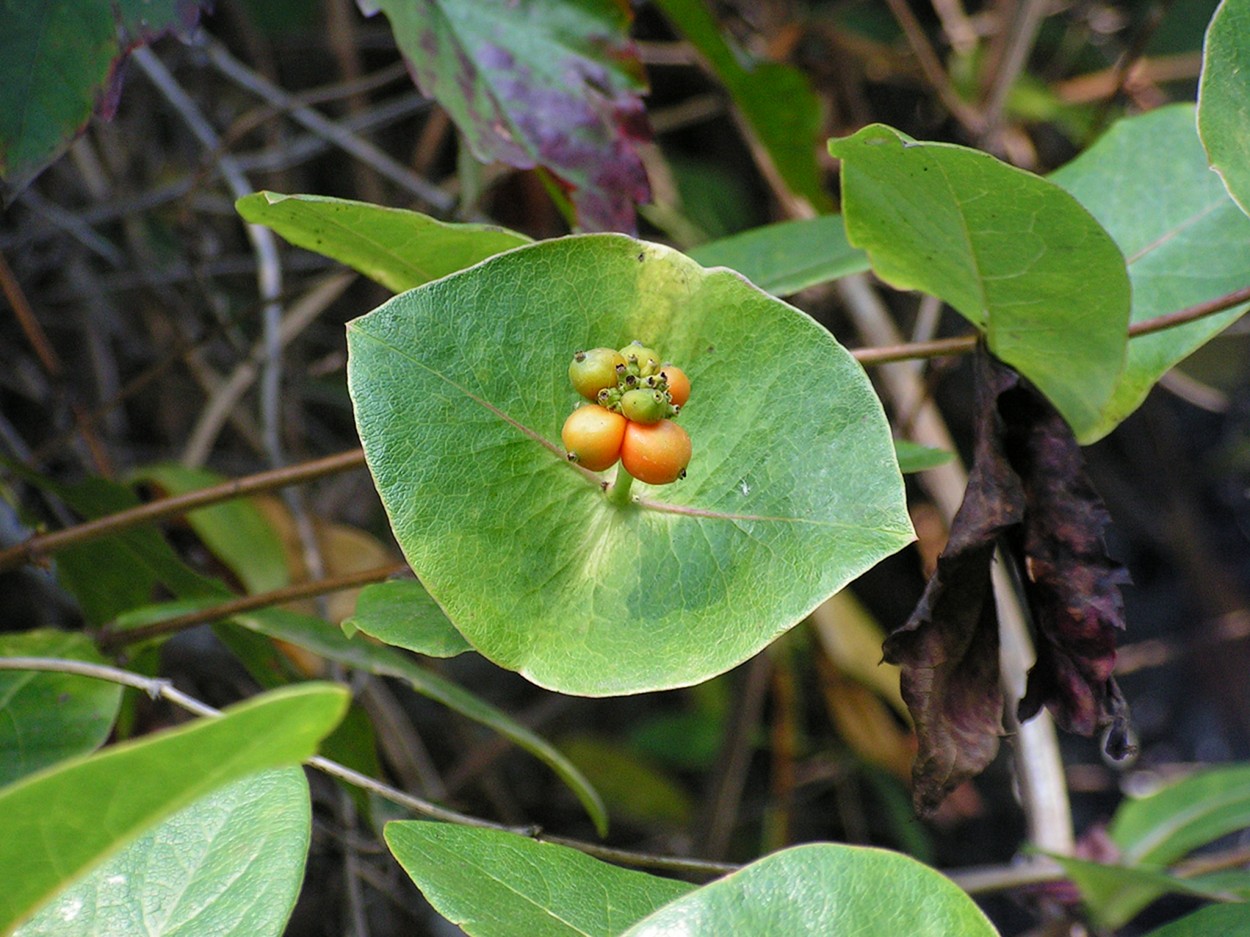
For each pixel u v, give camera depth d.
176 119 0.65
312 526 0.49
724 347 0.27
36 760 0.31
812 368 0.27
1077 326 0.29
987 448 0.29
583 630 0.27
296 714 0.20
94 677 0.31
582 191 0.35
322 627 0.35
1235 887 0.38
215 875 0.25
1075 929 0.44
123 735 0.38
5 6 0.33
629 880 0.27
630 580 0.27
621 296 0.27
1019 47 0.61
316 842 0.46
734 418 0.27
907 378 0.52
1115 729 0.28
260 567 0.46
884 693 0.65
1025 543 0.29
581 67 0.35
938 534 0.64
